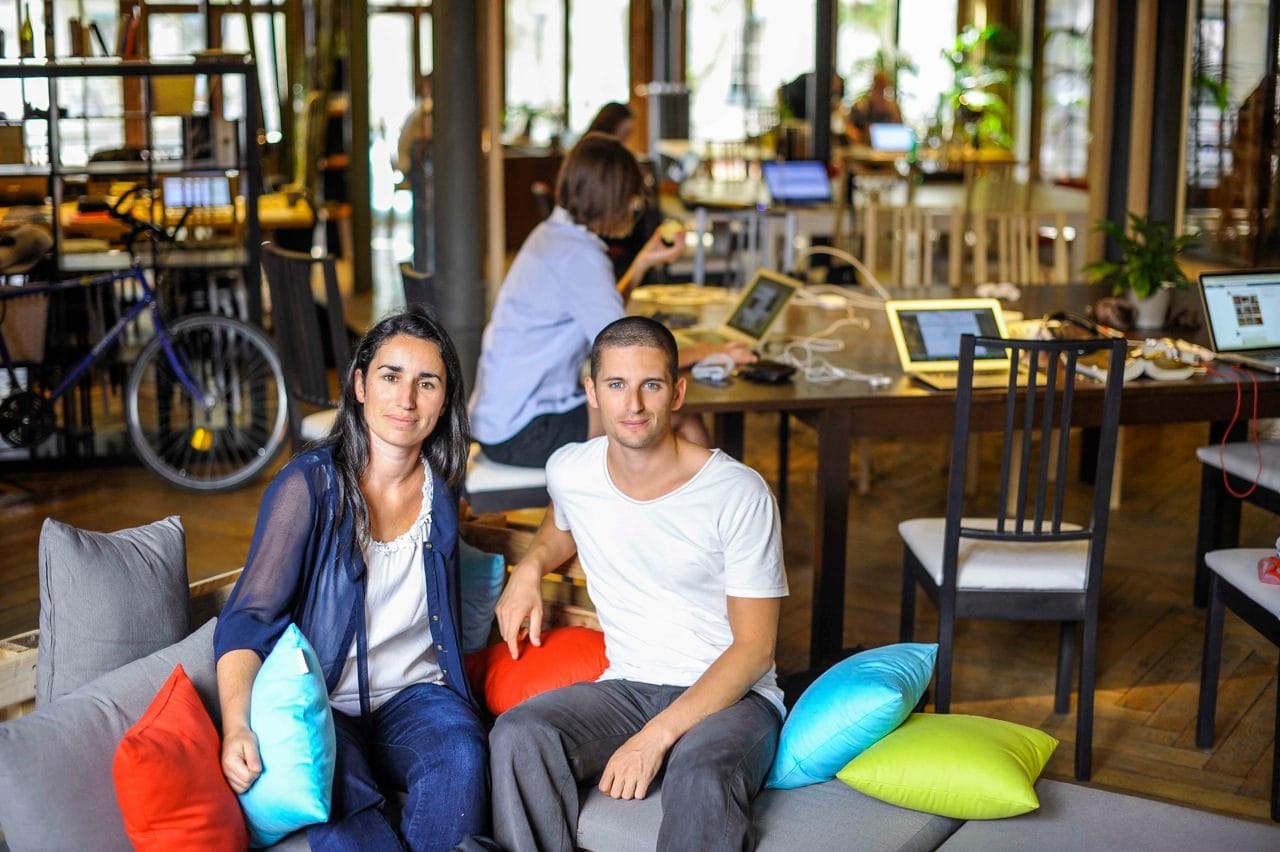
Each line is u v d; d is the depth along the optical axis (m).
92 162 5.47
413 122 8.48
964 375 3.10
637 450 2.48
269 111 10.88
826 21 8.23
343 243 10.84
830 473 3.63
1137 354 3.85
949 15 13.17
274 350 5.20
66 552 2.33
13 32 7.11
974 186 9.45
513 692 2.69
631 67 13.99
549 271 3.64
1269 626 3.02
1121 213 6.16
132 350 5.58
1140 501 5.30
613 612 2.61
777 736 2.48
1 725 2.08
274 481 2.42
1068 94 11.77
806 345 4.20
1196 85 8.36
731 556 2.49
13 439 5.00
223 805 2.10
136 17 6.04
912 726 2.49
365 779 2.30
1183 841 2.27
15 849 2.04
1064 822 2.34
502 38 5.80
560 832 2.36
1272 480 3.67
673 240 4.23
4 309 4.95
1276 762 2.96
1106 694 3.63
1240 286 4.05
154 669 2.30
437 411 2.46
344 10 9.33
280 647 2.24
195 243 5.53
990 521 3.44
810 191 8.02
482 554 2.88
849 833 2.30
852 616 4.16
